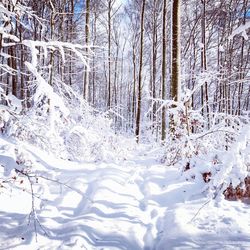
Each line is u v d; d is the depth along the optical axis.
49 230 4.02
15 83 11.33
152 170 6.89
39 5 10.94
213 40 20.53
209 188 5.09
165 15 13.20
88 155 8.45
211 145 6.83
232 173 4.81
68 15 13.84
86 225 4.11
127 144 10.48
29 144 6.73
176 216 4.51
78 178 5.73
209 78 7.21
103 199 4.99
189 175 5.95
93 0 21.09
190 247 3.65
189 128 7.31
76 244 3.65
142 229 4.27
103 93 37.50
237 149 4.19
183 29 20.28
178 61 8.36
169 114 7.82
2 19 3.88
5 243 3.67
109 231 4.08
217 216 4.45
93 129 9.03
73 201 4.93
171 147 7.50
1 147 5.95
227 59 16.03
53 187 5.35
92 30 25.20
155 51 20.86
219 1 17.67
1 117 4.18
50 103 3.47
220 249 3.55
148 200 5.25
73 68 15.07
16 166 5.54
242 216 4.43
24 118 5.51
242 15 17.55
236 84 17.95
